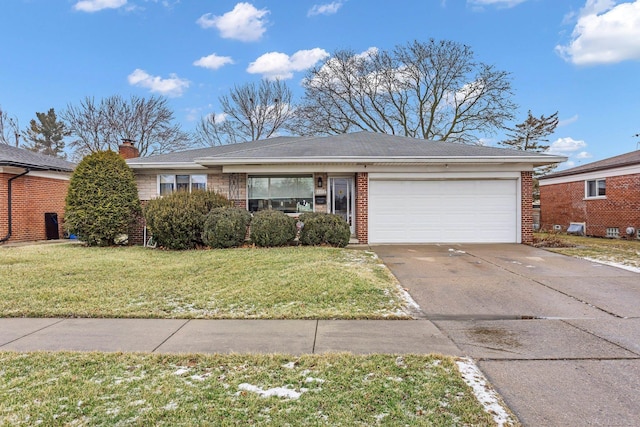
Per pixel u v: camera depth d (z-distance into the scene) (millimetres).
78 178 11727
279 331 4418
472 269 7930
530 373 3266
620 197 15359
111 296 5875
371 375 3217
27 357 3623
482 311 5184
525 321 4750
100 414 2615
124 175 12086
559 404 2754
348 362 3479
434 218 12375
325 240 11086
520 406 2729
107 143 30688
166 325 4672
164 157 14547
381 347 3896
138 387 3012
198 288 6305
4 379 3150
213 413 2631
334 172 12836
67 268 7816
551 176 19828
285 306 5344
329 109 27547
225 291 6098
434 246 11578
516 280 6926
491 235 12312
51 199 15742
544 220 20906
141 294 5992
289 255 8977
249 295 5832
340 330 4445
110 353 3723
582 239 15047
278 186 13391
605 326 4527
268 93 33750
